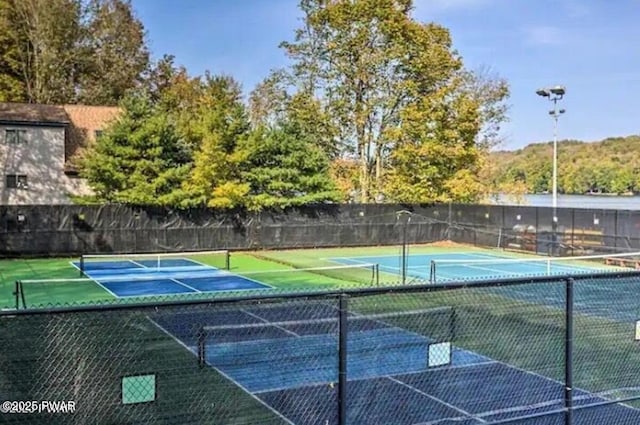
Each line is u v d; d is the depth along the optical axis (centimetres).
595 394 639
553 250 2720
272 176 2988
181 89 4450
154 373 551
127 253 2656
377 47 3556
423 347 643
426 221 3241
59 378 503
